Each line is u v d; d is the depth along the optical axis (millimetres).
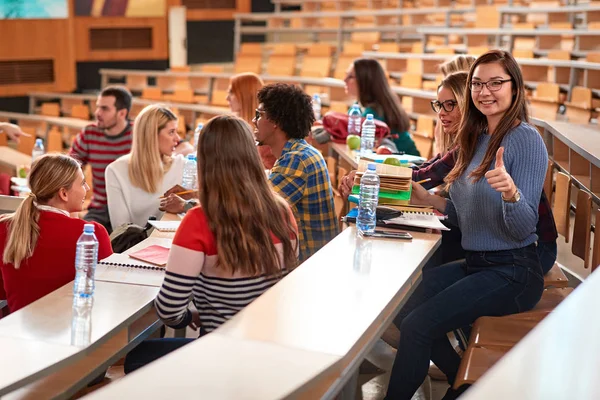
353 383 2266
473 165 2779
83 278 2633
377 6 12148
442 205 3084
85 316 2338
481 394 1132
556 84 7477
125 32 13172
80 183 2896
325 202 3172
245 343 1778
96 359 2285
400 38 11594
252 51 12367
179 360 1657
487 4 10922
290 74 10641
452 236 3273
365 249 2605
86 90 12773
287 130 3180
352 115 5262
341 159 5438
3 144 8594
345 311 2027
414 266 2434
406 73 9359
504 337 2473
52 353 2092
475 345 2426
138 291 2547
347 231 2844
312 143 5281
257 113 3213
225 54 14125
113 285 2594
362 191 2947
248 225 2352
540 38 9531
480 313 2641
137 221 4102
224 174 2330
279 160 3170
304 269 2373
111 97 5016
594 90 7148
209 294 2424
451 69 3754
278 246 2439
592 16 9258
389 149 4312
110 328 2258
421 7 11781
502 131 2686
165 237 3182
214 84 11188
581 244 3164
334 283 2248
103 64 13031
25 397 2131
